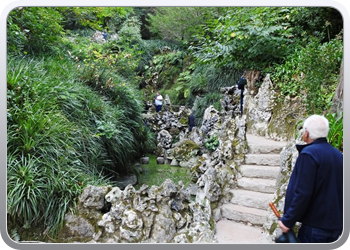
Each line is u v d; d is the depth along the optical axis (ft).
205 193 8.96
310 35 15.23
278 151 11.15
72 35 23.85
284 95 13.74
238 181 9.93
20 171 7.03
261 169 10.07
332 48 11.78
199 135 17.79
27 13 13.16
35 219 7.08
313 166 4.65
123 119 13.78
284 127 12.81
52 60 13.97
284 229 4.81
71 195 7.41
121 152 11.94
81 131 10.00
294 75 13.50
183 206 7.47
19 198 6.63
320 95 11.25
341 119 7.50
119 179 11.98
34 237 6.83
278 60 16.06
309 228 4.83
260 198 8.80
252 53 15.67
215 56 16.66
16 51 11.71
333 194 4.69
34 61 12.37
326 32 15.21
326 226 4.70
